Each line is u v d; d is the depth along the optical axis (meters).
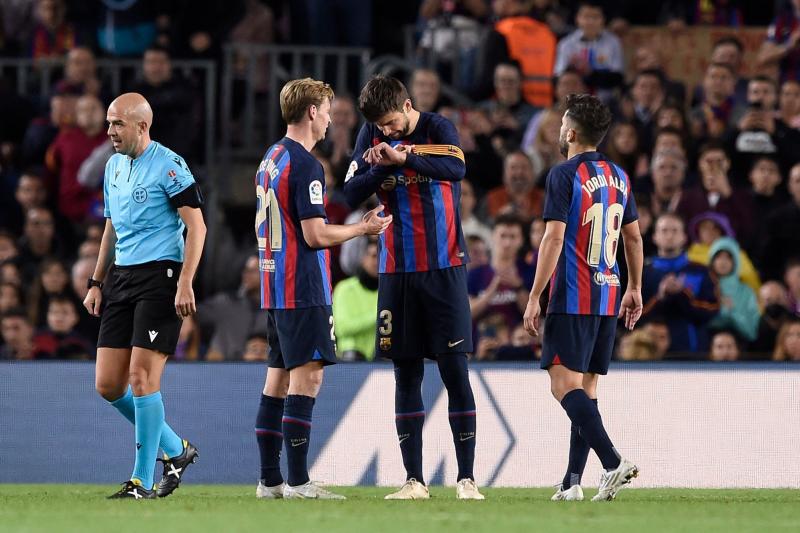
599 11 47.56
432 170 22.97
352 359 34.44
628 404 30.20
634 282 24.11
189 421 30.70
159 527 17.83
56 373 31.03
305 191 22.81
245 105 49.88
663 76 45.44
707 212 40.31
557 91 45.50
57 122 45.28
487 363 30.42
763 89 43.47
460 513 20.12
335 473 30.39
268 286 23.31
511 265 37.12
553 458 30.12
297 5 50.06
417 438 23.86
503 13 48.94
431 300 23.45
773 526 18.53
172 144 45.62
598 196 22.91
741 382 30.20
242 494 25.72
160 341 23.11
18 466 30.86
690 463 30.03
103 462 30.72
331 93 23.75
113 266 24.73
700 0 50.88
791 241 40.22
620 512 20.53
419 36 50.66
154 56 45.81
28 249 43.44
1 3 51.78
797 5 48.56
